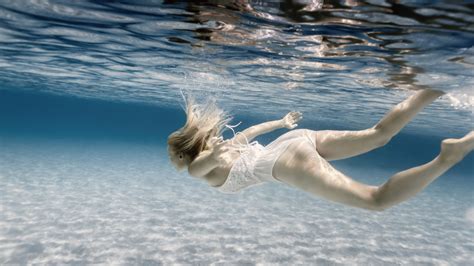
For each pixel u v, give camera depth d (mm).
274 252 9523
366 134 3271
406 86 10820
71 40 9852
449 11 4395
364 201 2721
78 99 49688
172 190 17359
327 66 9938
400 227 12977
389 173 32719
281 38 7172
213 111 3762
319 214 13922
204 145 3771
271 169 3260
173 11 6105
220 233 10859
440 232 12859
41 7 6785
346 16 5191
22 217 11414
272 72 12242
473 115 16375
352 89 14109
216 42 8375
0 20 8148
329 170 2971
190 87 19000
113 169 23578
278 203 15391
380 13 4848
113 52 11266
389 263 9383
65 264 8188
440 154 2535
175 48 9727
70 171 21453
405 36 5844
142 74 16406
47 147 36156
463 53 6227
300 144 3217
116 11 6551
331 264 9000
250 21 6113
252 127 4230
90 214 12266
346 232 11789
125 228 10914
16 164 22359
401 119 3158
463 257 10336
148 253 9047
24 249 8875
